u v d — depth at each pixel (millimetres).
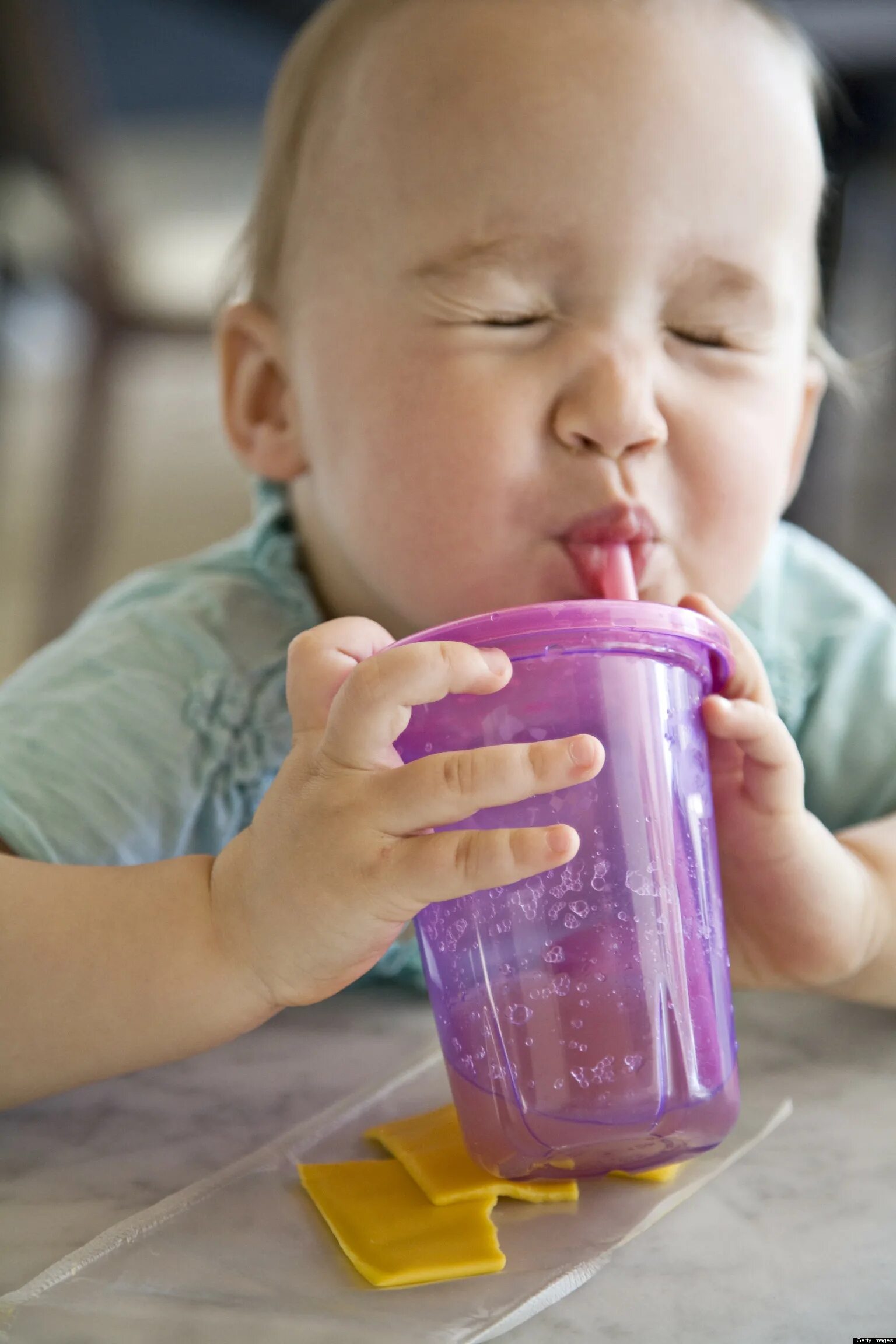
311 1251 573
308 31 1018
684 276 838
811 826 776
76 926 713
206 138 2904
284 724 969
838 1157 654
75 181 2160
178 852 918
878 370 1860
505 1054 590
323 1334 509
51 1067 712
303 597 1021
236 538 1200
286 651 960
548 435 816
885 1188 622
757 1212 602
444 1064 702
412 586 865
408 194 855
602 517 806
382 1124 700
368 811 599
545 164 819
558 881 588
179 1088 758
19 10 1916
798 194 886
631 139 819
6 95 1987
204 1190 626
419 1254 556
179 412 3838
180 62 2908
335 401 908
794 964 801
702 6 872
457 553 835
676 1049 592
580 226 818
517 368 821
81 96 2135
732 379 858
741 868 779
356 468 891
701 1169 642
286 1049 820
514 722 597
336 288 905
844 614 1129
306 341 950
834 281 1625
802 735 1096
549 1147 587
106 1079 753
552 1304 531
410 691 579
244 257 1126
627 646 600
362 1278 549
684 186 825
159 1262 565
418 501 846
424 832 606
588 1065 582
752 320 862
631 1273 553
